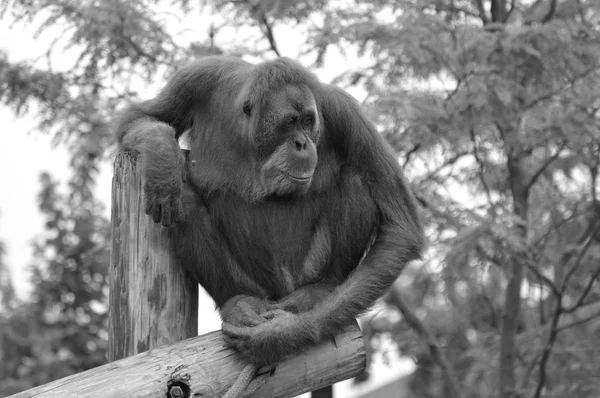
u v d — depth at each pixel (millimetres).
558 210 20266
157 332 10445
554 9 18500
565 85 18000
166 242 10547
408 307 20609
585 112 17516
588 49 17547
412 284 22422
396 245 11109
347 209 11305
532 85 18047
